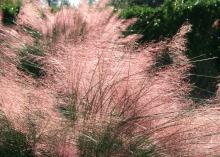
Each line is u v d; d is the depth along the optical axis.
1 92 4.03
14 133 3.86
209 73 7.86
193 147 3.89
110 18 7.06
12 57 4.59
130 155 3.73
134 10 9.12
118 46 4.52
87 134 3.76
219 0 8.69
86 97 3.91
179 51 4.77
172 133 3.86
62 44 4.55
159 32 8.77
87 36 4.91
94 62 4.14
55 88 4.11
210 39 8.41
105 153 3.74
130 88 4.01
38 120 3.88
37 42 5.38
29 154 3.85
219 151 3.94
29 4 6.91
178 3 8.91
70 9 7.73
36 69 4.61
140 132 3.82
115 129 3.79
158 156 3.75
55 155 3.82
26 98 4.00
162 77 4.26
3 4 9.20
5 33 5.21
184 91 4.40
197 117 3.98
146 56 4.56
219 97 4.55
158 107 4.03
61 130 3.79
